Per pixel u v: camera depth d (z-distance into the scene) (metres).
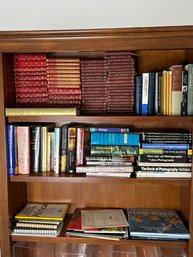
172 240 1.20
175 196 1.45
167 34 1.07
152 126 1.38
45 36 1.11
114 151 1.24
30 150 1.25
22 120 1.19
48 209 1.39
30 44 1.13
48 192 1.49
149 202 1.46
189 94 1.18
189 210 1.21
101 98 1.25
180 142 1.20
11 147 1.21
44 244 1.41
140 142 1.23
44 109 1.18
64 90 1.25
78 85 1.25
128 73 1.23
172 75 1.19
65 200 1.49
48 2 1.42
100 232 1.23
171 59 1.38
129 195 1.46
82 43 1.11
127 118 1.16
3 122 1.18
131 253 1.39
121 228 1.25
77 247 1.42
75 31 1.09
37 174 1.23
